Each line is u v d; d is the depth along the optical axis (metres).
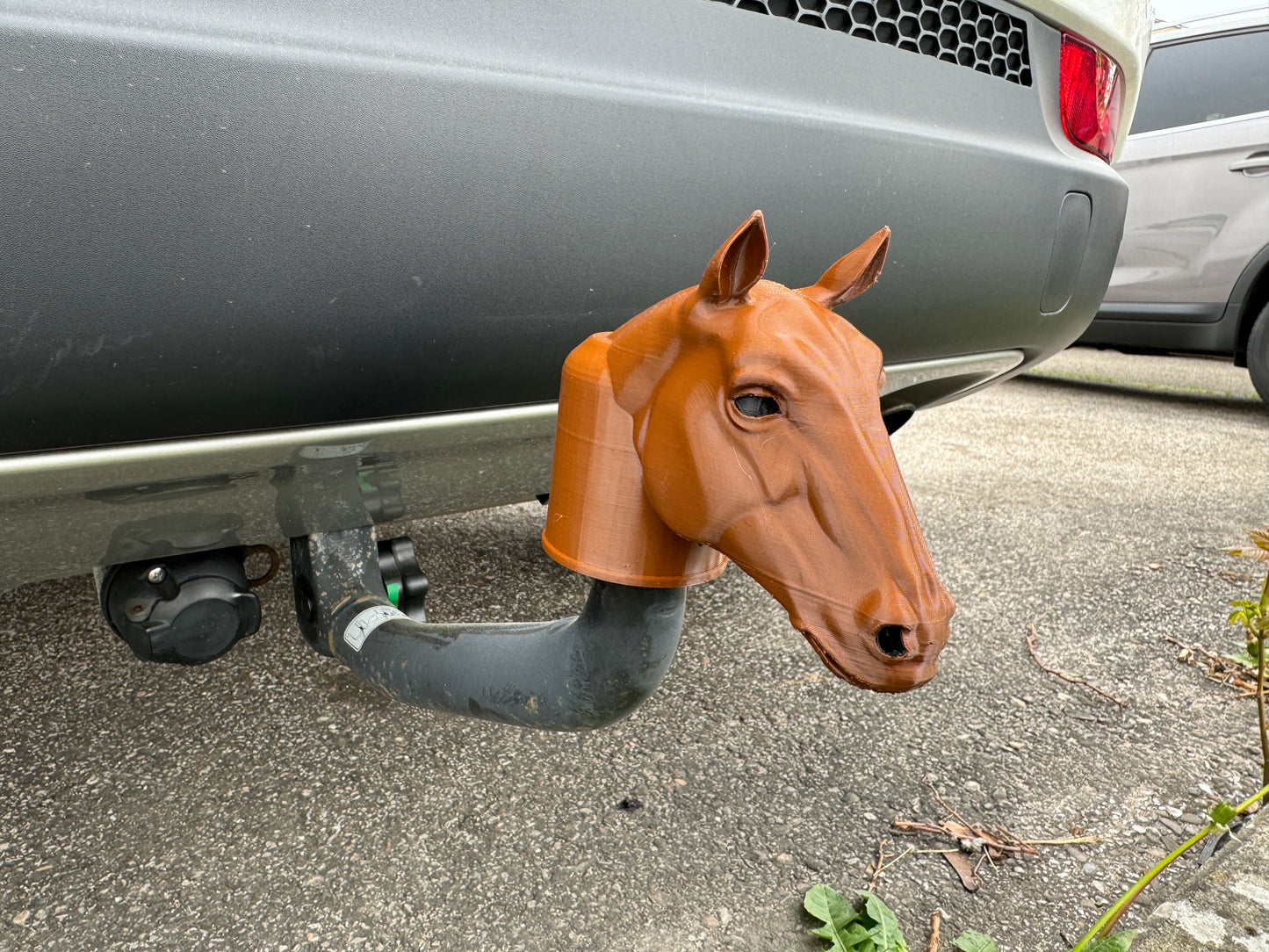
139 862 1.19
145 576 1.01
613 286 1.01
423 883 1.17
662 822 1.31
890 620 0.54
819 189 1.12
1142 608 2.13
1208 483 3.26
